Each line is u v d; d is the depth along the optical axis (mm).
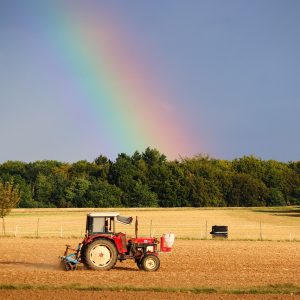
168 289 17297
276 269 23172
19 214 92125
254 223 72250
